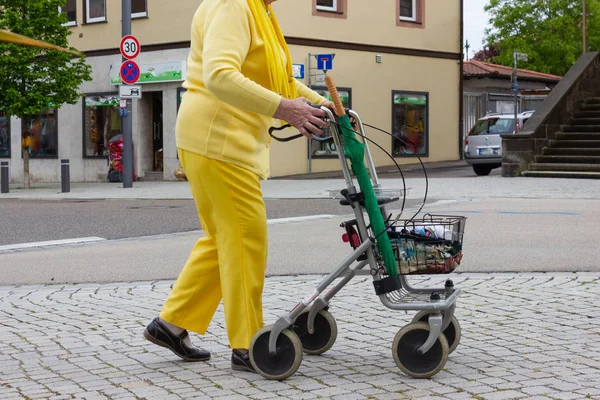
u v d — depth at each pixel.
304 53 28.16
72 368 4.76
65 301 7.04
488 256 8.95
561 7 53.41
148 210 16.22
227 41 4.25
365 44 29.94
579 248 9.45
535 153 23.25
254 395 4.14
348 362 4.78
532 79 41.06
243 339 4.58
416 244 4.34
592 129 23.98
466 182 20.92
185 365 4.79
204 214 4.64
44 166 31.81
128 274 8.51
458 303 6.49
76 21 30.64
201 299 4.81
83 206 17.62
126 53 23.30
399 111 31.27
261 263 4.59
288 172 27.97
